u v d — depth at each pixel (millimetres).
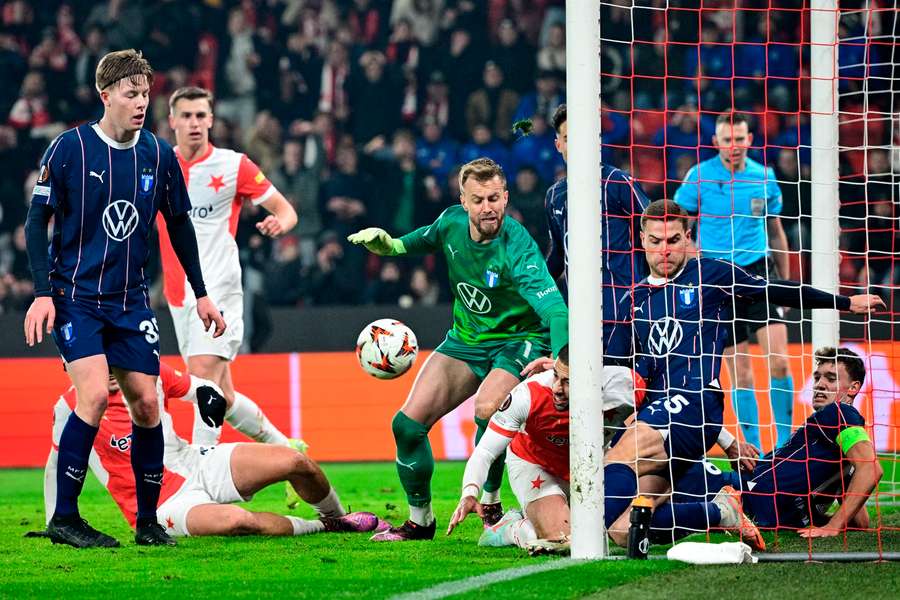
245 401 25438
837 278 24797
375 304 46531
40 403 36750
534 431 18656
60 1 52312
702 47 49281
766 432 30219
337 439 36562
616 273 23016
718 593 14430
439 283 47250
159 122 51062
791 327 36688
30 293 46875
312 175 47969
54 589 15461
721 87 48969
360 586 15328
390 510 24594
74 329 18375
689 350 19703
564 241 22906
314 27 52062
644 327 20031
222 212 26391
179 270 26094
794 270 45406
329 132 49031
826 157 24750
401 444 19641
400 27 51125
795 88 48906
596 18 17109
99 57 51031
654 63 49188
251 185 26484
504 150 48656
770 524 20156
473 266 19797
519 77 50375
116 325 18625
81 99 50844
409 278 47062
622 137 48312
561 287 30250
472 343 20203
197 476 20516
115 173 18531
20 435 36500
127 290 18781
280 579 15930
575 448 17094
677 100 48781
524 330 20156
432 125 49531
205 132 26203
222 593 15023
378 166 48469
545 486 18953
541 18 50938
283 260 46062
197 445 21125
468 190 18969
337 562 17344
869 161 44812
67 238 18500
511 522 19031
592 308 16953
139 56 18562
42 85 50531
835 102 24422
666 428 18969
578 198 16969
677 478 19672
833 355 20406
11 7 52031
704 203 29500
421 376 20031
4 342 41531
